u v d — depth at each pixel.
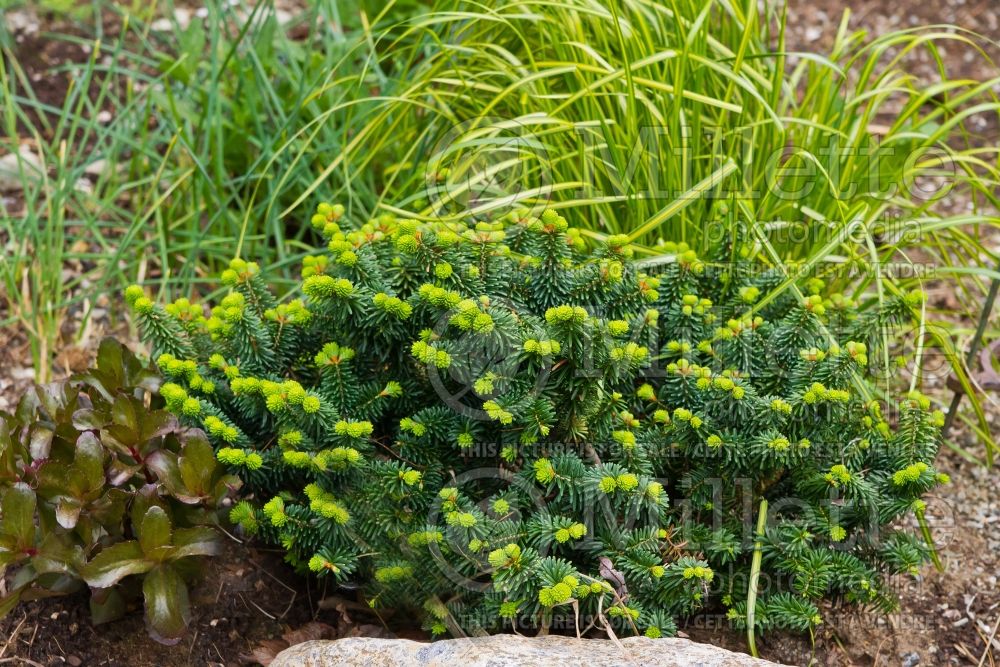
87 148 2.23
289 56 2.16
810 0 2.51
